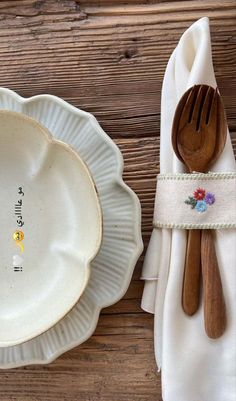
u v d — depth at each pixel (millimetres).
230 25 328
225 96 330
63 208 314
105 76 334
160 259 311
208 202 298
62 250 311
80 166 289
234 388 305
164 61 331
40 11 336
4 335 300
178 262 304
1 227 320
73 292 292
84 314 322
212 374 313
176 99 316
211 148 304
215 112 304
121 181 313
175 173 303
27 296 315
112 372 338
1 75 339
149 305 318
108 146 317
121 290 316
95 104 335
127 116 334
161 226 304
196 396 311
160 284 311
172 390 306
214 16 328
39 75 337
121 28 333
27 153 312
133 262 312
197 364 310
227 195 298
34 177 315
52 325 281
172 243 306
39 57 337
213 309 302
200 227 300
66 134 322
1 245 320
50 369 343
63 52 335
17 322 308
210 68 307
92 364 340
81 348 340
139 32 332
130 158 334
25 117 286
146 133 334
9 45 338
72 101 336
